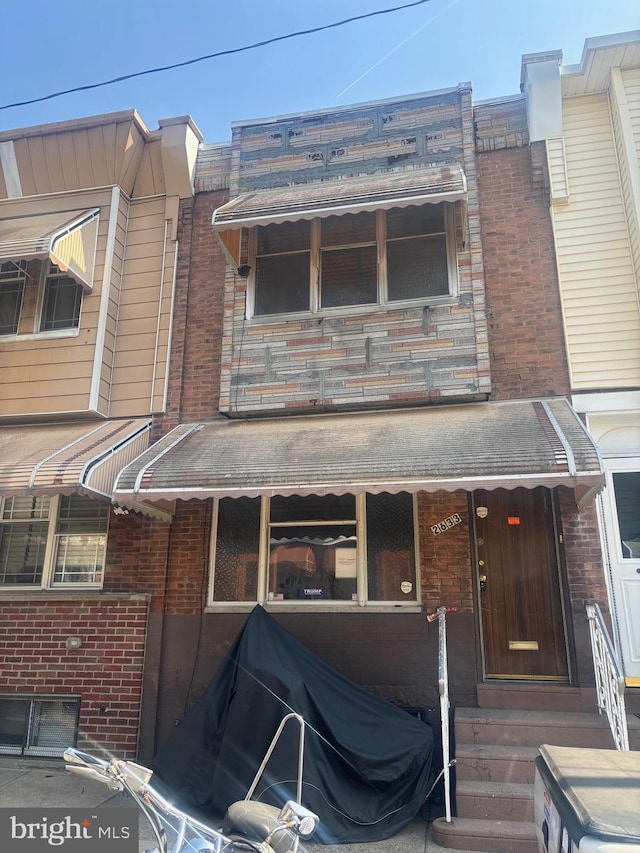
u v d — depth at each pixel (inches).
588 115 314.5
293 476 237.8
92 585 308.2
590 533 266.8
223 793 215.3
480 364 284.0
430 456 234.8
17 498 326.3
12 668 296.7
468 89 323.0
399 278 307.0
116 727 282.0
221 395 307.7
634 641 258.4
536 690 252.4
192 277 340.2
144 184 358.6
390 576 284.7
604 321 288.7
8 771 272.2
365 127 332.5
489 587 277.1
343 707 229.1
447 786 206.5
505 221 309.7
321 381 298.7
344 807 209.0
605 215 300.4
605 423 282.8
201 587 293.7
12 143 353.1
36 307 340.2
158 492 245.8
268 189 332.8
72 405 317.7
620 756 142.1
